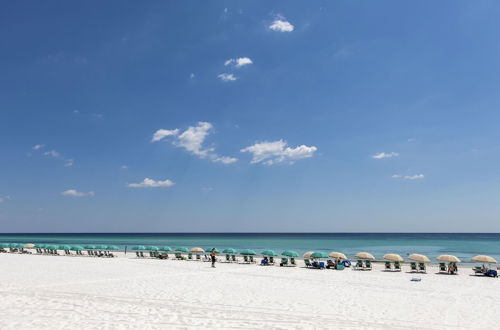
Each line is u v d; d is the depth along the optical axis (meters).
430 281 20.25
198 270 23.36
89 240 111.56
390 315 11.51
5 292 13.90
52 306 11.57
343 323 10.30
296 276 21.11
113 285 16.27
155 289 15.34
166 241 103.50
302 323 10.17
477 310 12.60
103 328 9.13
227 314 11.01
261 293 15.00
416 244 83.12
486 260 23.16
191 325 9.64
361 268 26.62
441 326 10.30
